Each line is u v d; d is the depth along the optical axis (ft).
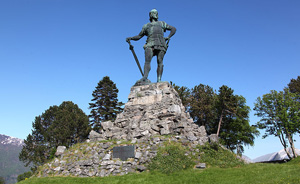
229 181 37.55
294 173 39.86
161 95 65.00
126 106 67.05
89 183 43.65
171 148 49.29
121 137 59.36
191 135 53.52
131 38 72.84
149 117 60.54
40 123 164.86
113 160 50.55
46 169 53.47
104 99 151.94
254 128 140.56
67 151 58.08
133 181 41.14
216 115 147.74
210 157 47.57
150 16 73.41
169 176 42.16
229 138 142.72
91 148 56.18
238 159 48.80
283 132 126.00
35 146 156.66
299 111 124.47
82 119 153.38
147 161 47.91
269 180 37.09
